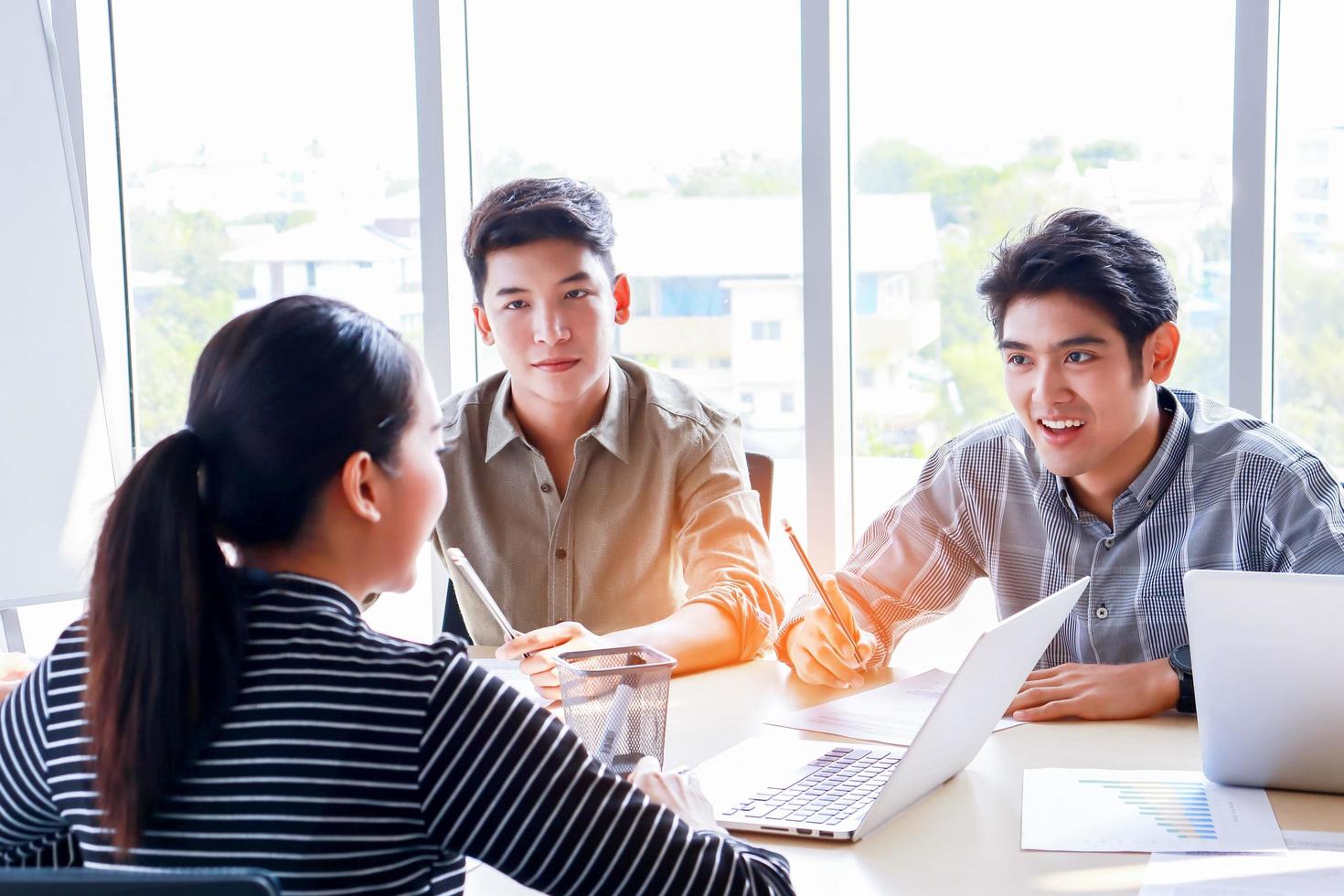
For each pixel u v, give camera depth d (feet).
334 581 3.05
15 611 8.29
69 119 9.28
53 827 3.10
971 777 4.38
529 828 2.84
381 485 3.04
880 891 3.48
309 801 2.74
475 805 2.82
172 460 2.87
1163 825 3.86
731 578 6.23
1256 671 4.04
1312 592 3.91
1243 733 4.11
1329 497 5.54
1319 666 3.93
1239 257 7.39
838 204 8.23
